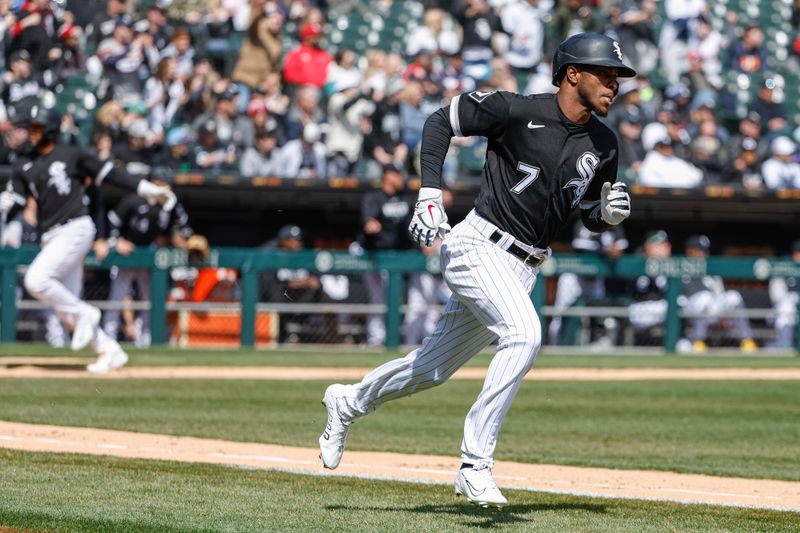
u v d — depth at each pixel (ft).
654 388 133.90
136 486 61.26
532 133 52.95
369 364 146.00
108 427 87.56
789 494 68.49
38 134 115.44
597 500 62.75
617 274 175.63
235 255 166.40
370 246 169.68
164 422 92.38
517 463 78.38
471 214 54.80
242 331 167.63
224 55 206.69
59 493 58.34
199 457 74.33
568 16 216.95
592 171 53.88
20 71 175.11
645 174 188.75
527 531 51.93
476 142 191.83
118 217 161.99
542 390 129.90
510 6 211.41
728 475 75.51
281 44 200.23
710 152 195.00
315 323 172.55
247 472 67.77
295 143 179.83
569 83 52.95
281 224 185.68
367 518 54.03
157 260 163.12
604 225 57.00
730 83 225.76
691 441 93.40
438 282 173.68
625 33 216.95
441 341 56.08
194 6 209.36
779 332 184.75
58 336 163.02
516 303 52.95
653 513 58.65
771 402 122.83
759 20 238.48
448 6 226.38
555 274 174.09
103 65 182.19
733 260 179.22
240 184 170.19
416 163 184.65
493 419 52.85
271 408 105.29
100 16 190.19
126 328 165.78
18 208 150.82
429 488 64.23
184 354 153.28
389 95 183.01
